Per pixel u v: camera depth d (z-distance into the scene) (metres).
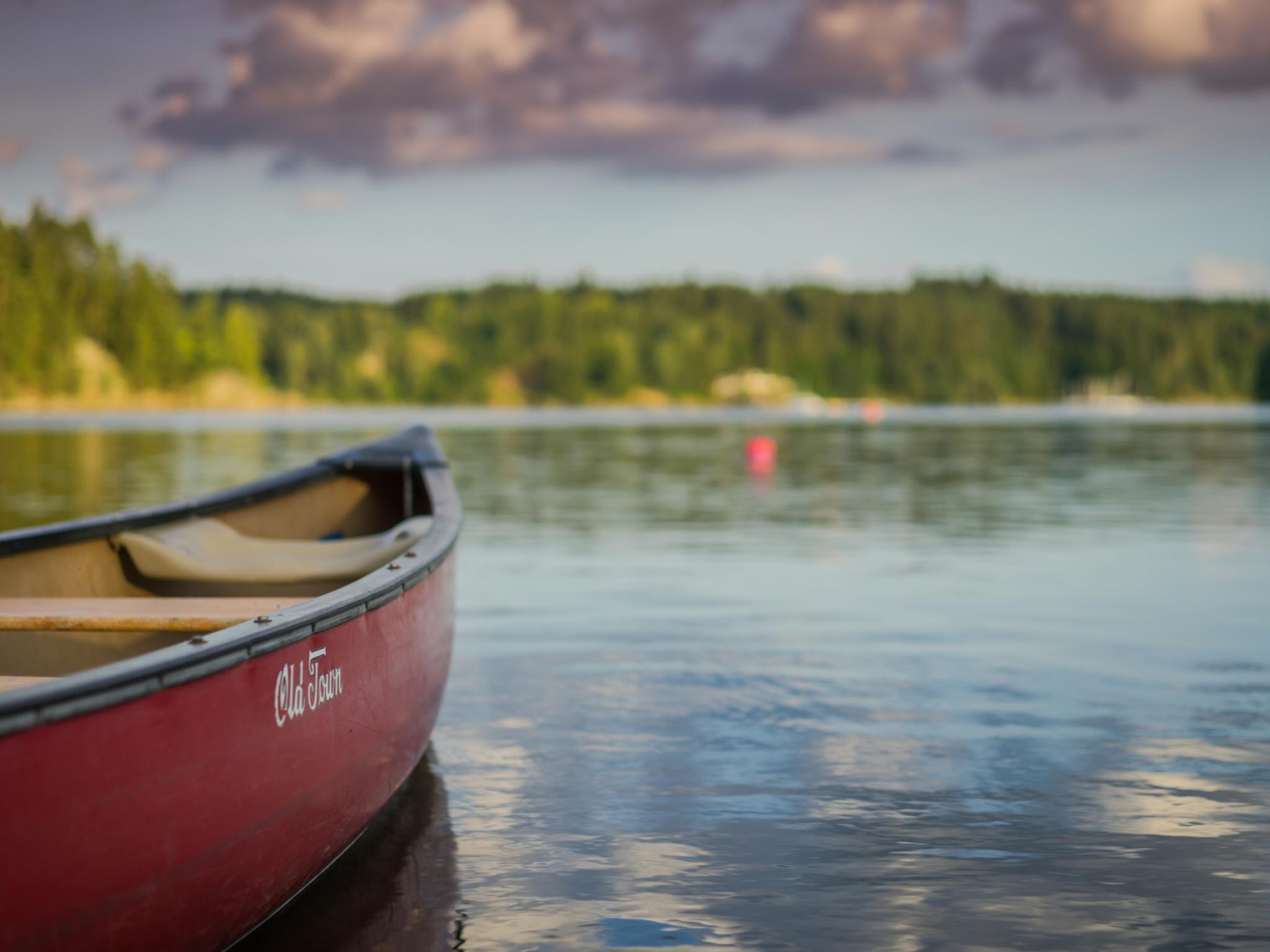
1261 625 7.66
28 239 107.12
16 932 2.27
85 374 108.31
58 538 4.81
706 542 12.08
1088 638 7.26
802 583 9.47
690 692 5.96
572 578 9.73
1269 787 4.49
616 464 25.97
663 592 9.02
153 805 2.55
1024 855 3.87
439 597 4.50
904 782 4.58
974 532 13.02
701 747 5.04
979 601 8.58
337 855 3.75
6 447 34.19
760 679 6.23
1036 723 5.38
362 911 3.47
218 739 2.76
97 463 25.98
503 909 3.49
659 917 3.44
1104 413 106.75
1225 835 4.02
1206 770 4.68
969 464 26.12
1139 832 4.05
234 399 126.62
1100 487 19.23
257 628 2.94
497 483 20.27
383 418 87.12
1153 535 12.66
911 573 10.00
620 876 3.72
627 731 5.27
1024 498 17.23
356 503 6.68
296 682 3.12
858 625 7.67
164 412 108.44
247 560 5.34
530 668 6.50
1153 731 5.23
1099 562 10.58
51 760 2.29
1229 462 26.62
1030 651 6.88
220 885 2.85
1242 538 12.36
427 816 4.23
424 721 4.39
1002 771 4.70
